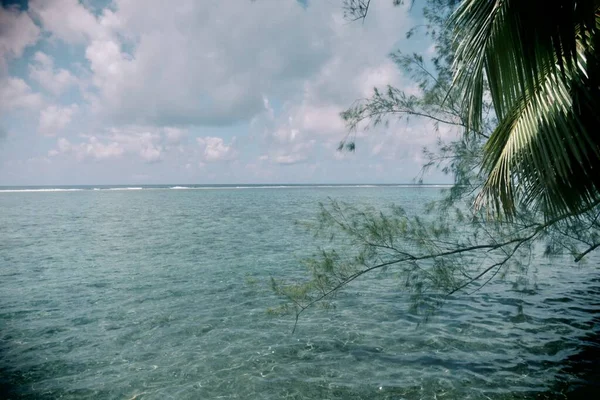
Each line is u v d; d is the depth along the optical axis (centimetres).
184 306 940
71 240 2078
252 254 1633
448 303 902
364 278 1145
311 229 621
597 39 353
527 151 359
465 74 374
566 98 336
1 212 4056
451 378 560
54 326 810
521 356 624
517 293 960
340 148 646
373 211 629
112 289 1100
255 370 602
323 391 536
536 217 585
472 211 598
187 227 2692
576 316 805
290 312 641
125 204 5831
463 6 381
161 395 536
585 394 506
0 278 1235
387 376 573
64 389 555
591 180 376
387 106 652
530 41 323
